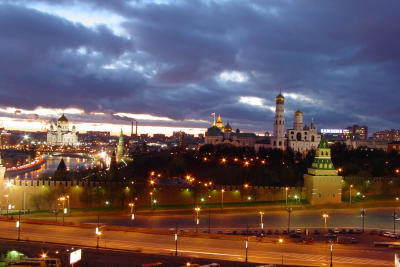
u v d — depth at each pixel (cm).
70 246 11562
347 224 16938
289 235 14288
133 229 13500
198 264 10431
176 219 17400
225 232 14700
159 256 10756
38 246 11700
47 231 13275
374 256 11694
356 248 12562
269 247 12281
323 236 14588
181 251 11588
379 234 14812
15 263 10988
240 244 12481
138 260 10862
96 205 19688
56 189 19362
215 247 12088
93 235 12950
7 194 19062
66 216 17500
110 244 12025
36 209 19012
